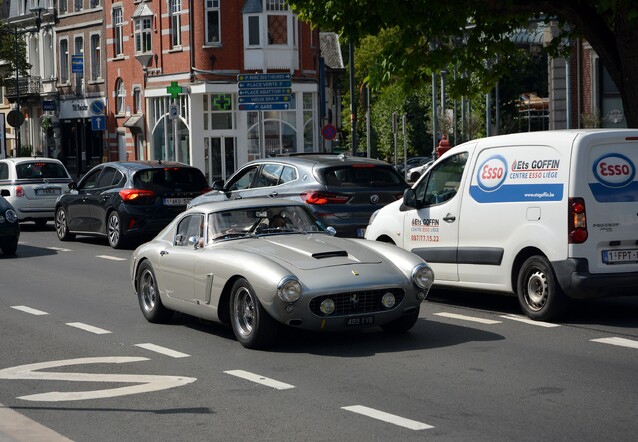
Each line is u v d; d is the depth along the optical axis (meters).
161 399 8.54
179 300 11.85
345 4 18.81
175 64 50.72
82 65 59.56
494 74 21.94
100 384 9.20
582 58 41.28
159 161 24.23
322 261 10.60
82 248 23.59
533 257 12.07
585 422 7.44
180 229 12.25
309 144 50.19
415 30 19.33
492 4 18.47
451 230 13.28
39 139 68.88
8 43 56.97
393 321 11.14
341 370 9.52
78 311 13.83
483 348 10.45
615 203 11.69
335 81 87.44
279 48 48.91
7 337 11.83
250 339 10.55
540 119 71.12
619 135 11.76
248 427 7.55
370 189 17.73
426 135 71.94
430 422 7.53
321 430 7.39
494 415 7.69
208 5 48.81
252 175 19.20
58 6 64.75
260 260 10.51
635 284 11.65
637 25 17.19
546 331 11.40
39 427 7.57
